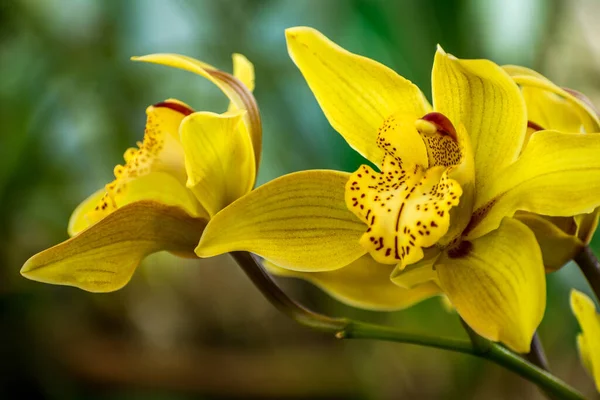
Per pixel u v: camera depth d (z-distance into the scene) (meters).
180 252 0.50
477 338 0.50
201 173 0.49
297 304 0.50
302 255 0.49
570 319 0.70
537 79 0.48
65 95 0.88
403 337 0.50
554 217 0.49
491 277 0.47
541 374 0.50
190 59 0.50
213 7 0.88
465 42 0.66
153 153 0.50
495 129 0.48
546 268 0.49
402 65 0.66
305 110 0.85
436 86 0.49
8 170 0.84
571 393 0.49
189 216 0.50
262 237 0.49
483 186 0.48
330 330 0.50
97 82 0.88
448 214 0.48
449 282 0.48
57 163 0.91
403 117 0.49
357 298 0.51
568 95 0.48
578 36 0.83
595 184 0.47
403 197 0.49
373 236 0.48
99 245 0.49
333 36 0.81
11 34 0.89
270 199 0.49
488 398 0.79
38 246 0.93
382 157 0.50
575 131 0.50
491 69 0.47
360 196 0.49
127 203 0.50
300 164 0.84
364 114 0.50
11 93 0.87
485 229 0.48
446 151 0.49
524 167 0.48
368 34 0.71
